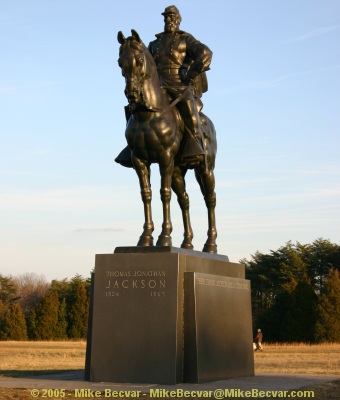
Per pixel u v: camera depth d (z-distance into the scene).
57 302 53.09
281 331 45.75
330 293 43.78
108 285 11.85
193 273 11.84
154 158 12.31
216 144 14.54
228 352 12.82
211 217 14.50
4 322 52.50
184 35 13.62
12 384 11.41
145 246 11.94
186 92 12.65
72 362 22.20
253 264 58.34
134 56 11.41
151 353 11.45
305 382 12.62
